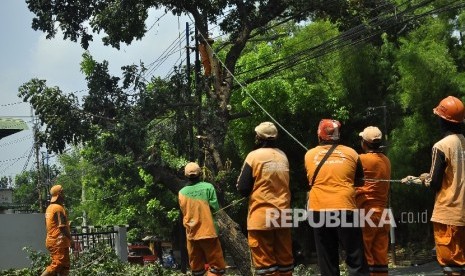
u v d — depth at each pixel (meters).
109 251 15.02
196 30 19.28
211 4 19.52
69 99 18.39
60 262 11.71
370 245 7.55
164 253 37.72
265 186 7.05
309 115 26.61
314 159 6.75
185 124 18.70
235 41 19.88
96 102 18.52
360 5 19.45
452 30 25.48
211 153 18.31
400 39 25.27
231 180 18.59
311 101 25.98
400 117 26.08
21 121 20.41
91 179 36.91
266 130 7.25
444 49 24.42
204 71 19.23
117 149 17.62
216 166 18.25
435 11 17.39
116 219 35.03
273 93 25.72
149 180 29.55
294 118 26.75
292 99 25.83
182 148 19.17
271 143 7.28
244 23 19.66
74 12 18.94
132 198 35.00
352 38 19.81
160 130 18.80
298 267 13.91
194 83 19.73
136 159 18.05
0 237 16.86
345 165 6.64
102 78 18.69
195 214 9.56
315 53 20.58
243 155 27.55
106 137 17.75
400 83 24.81
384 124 25.02
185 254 21.47
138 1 18.00
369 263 7.57
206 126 18.53
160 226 35.06
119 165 24.41
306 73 26.69
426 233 27.64
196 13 19.22
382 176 7.65
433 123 24.28
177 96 18.66
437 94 23.83
